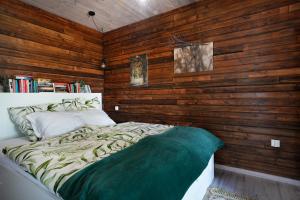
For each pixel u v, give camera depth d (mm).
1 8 2312
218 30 2451
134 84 3320
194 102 2686
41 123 2039
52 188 1002
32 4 2613
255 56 2203
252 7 2207
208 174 1975
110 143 1545
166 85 2947
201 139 1838
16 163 1382
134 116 3355
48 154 1283
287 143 2057
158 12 2930
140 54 3232
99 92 3715
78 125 2217
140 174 992
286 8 2012
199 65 2611
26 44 2566
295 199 1790
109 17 3074
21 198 1452
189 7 2682
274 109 2111
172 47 2859
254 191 1928
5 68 2352
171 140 1555
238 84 2326
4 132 2180
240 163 2367
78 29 3285
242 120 2320
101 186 871
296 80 1978
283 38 2035
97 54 3664
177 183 1077
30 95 2439
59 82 2979
